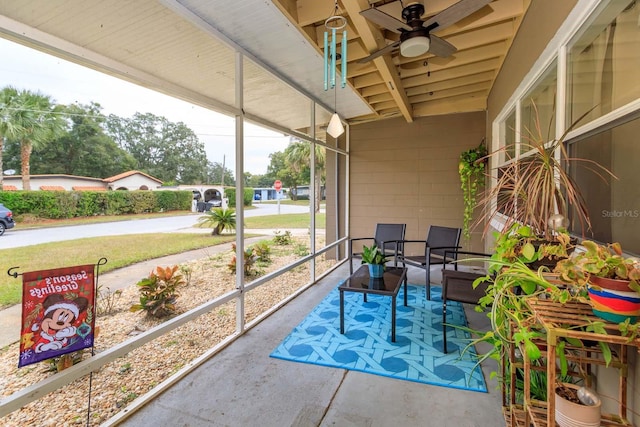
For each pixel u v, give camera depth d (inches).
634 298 38.4
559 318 43.4
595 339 39.0
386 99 181.0
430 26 90.4
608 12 57.7
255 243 205.2
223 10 89.0
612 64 56.8
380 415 68.9
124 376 87.3
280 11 91.1
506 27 119.8
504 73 136.3
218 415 69.4
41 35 61.3
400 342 101.6
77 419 70.6
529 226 60.4
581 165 67.2
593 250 43.0
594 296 42.0
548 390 41.1
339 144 230.8
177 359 96.6
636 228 49.9
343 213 231.9
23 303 58.4
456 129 202.2
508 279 55.7
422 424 66.1
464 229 195.3
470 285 107.7
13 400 53.3
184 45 103.6
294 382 81.1
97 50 101.6
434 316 122.6
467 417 67.8
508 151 142.4
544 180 60.2
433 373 84.1
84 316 66.9
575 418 42.4
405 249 213.9
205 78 132.1
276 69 131.6
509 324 57.9
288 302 141.9
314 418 68.2
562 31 72.0
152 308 114.3
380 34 113.9
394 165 216.2
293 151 232.5
